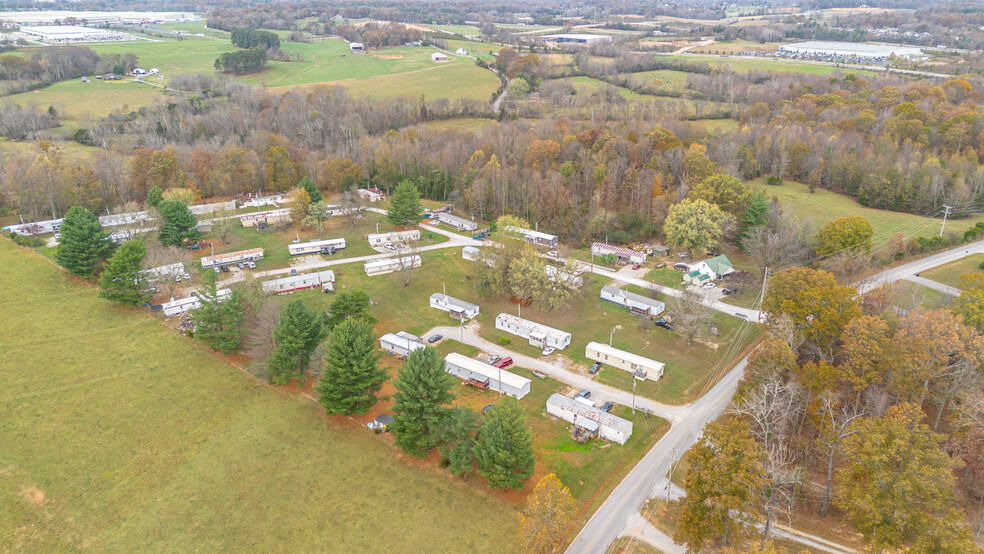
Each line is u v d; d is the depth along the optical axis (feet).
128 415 331.16
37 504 272.51
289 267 526.16
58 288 472.44
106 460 298.97
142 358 384.27
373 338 322.96
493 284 461.37
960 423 256.73
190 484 284.20
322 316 374.22
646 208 603.26
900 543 208.74
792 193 636.07
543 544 229.86
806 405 295.89
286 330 339.36
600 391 353.10
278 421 326.44
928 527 200.64
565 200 609.42
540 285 438.40
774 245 474.08
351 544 249.55
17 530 258.78
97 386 355.97
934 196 568.00
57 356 384.27
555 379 366.43
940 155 643.04
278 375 346.54
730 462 226.79
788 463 259.80
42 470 291.99
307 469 291.79
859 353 289.12
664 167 631.15
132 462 297.74
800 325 339.57
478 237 595.47
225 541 252.83
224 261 517.55
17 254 529.04
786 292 354.13
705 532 224.94
